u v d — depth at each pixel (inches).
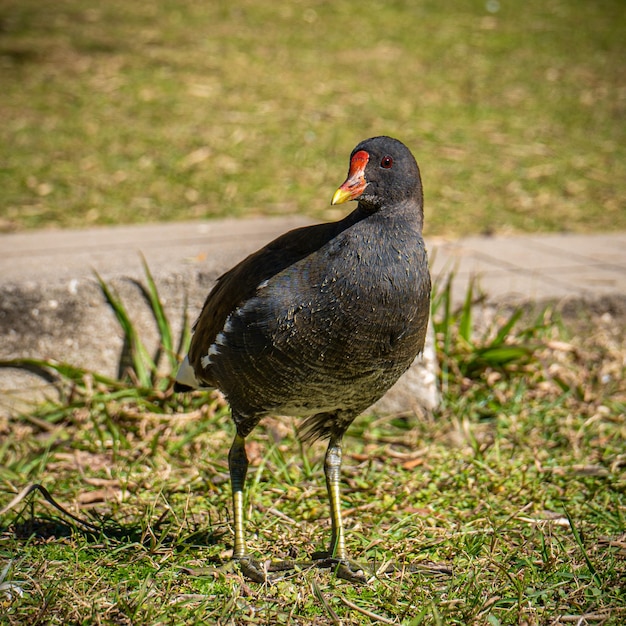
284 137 790.5
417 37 1082.1
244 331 274.5
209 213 641.0
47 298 406.0
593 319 482.0
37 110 823.7
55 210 633.0
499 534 305.6
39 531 307.6
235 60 976.3
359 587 276.7
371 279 263.7
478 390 424.2
